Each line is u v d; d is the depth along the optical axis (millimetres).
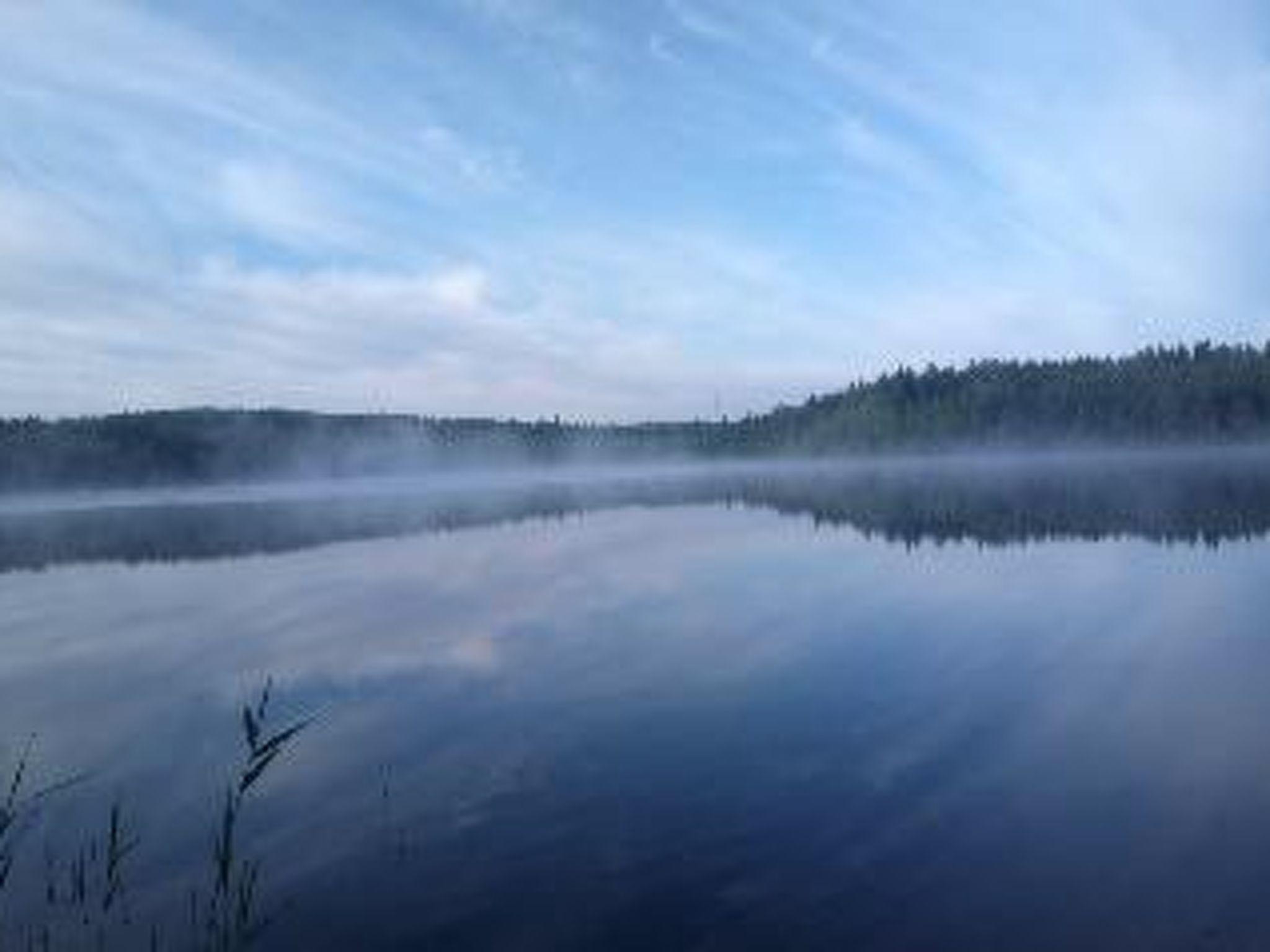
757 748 16234
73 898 11805
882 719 17500
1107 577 31516
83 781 16109
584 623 28000
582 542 51688
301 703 20547
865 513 64125
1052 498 69625
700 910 11055
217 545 59844
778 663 21953
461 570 42156
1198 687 18375
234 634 29172
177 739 18375
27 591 42000
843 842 12523
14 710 21125
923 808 13438
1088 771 14453
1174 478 89125
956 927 10430
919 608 27844
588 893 11516
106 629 31141
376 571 42781
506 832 13312
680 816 13594
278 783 15570
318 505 109938
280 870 12453
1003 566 35031
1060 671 20188
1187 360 191875
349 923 11086
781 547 44750
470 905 11391
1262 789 13422
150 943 10719
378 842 13164
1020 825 12719
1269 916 10195
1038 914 10555
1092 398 191250
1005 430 198625
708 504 82812
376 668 23609
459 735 17719
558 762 15961
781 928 10594
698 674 21203
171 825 14062
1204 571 31578
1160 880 11086
